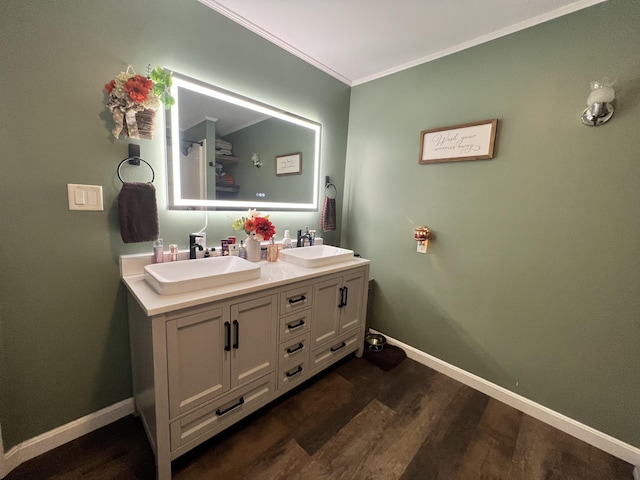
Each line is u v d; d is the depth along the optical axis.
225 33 1.63
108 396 1.44
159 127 1.46
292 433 1.43
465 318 1.92
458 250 1.92
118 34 1.27
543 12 1.48
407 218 2.18
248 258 1.80
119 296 1.41
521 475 1.26
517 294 1.68
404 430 1.48
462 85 1.82
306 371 1.70
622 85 1.30
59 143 1.18
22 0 1.04
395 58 2.04
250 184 1.91
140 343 1.25
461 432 1.49
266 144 1.95
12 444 1.19
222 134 1.72
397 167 2.21
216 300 1.18
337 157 2.50
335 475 1.22
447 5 1.47
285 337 1.53
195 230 1.67
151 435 1.22
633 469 1.31
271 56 1.87
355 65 2.16
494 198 1.73
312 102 2.19
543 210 1.56
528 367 1.67
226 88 1.67
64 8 1.13
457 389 1.85
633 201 1.30
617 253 1.36
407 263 2.21
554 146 1.50
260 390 1.46
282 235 2.18
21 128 1.09
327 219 2.40
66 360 1.30
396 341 2.31
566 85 1.44
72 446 1.30
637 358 1.34
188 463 1.24
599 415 1.45
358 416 1.57
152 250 1.51
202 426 1.23
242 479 1.18
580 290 1.47
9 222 1.10
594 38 1.36
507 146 1.66
